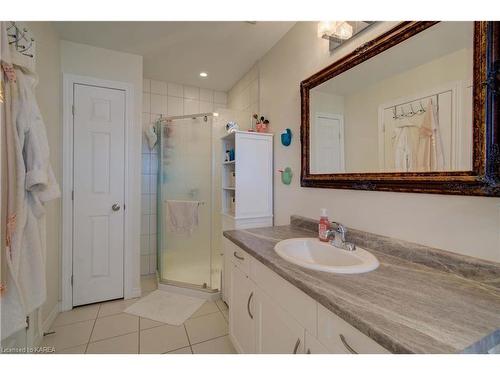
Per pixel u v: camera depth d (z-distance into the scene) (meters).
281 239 1.46
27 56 1.17
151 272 2.96
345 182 1.40
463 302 0.72
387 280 0.88
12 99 1.04
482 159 0.83
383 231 1.21
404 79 1.10
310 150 1.69
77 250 2.12
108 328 1.83
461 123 0.90
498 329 0.59
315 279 0.88
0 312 0.97
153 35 2.00
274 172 2.14
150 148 2.88
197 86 3.11
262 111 2.34
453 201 0.94
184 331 1.80
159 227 2.74
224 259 2.22
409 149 1.08
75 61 2.10
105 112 2.21
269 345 1.12
